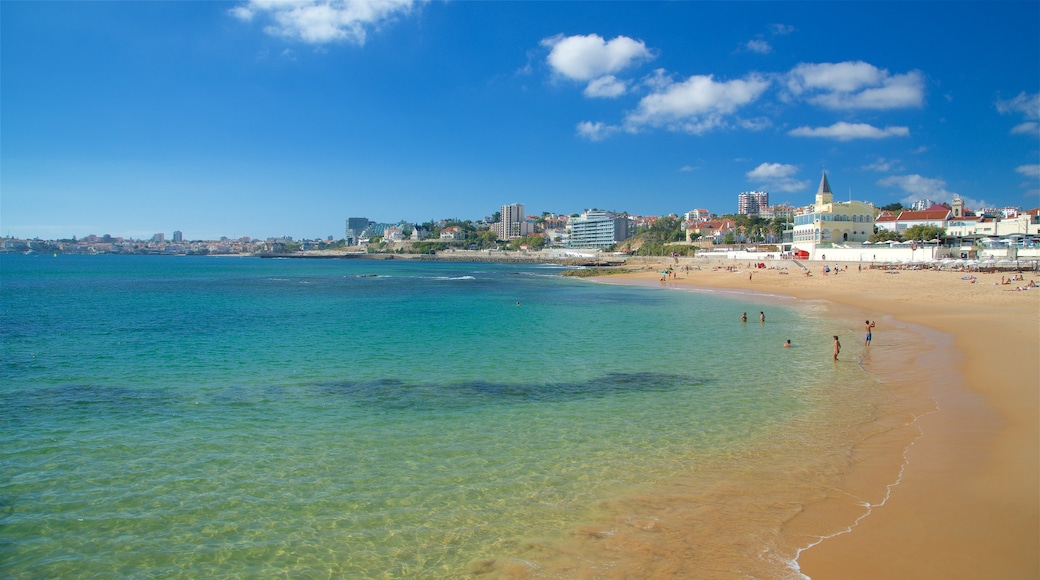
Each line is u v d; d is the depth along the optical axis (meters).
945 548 10.08
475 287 88.75
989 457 14.09
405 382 24.28
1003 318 38.72
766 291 73.62
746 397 21.38
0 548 11.10
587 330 39.97
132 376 25.34
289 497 13.15
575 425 18.25
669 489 13.16
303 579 10.04
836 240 122.25
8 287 86.12
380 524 11.85
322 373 26.00
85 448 16.31
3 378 24.91
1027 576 9.20
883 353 29.36
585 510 12.22
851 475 13.54
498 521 11.84
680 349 32.06
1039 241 90.81
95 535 11.59
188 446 16.48
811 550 10.22
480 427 18.12
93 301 63.12
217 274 133.88
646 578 9.57
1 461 15.33
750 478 13.64
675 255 158.50
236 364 27.98
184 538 11.45
